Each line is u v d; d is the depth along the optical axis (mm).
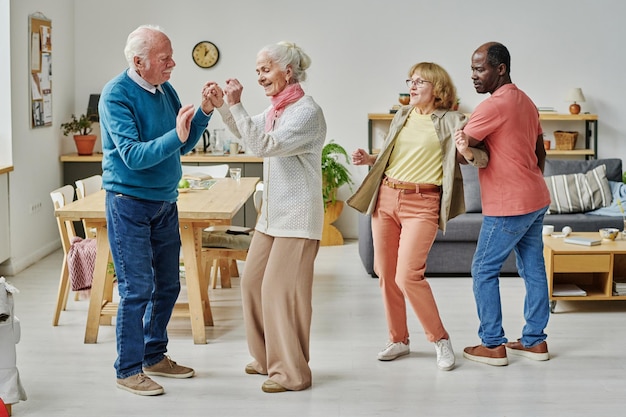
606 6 8328
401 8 8398
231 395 4129
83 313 5660
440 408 3973
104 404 4016
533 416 3879
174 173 4184
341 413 3906
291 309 4105
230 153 8430
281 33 8469
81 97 8555
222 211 4840
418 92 4391
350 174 8602
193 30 8508
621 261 5992
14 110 6957
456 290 6289
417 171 4418
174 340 5031
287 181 4023
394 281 4598
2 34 6816
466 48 8414
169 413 3904
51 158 7898
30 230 7355
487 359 4598
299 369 4176
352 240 8586
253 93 8555
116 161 4039
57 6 7988
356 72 8484
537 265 4633
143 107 4035
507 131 4395
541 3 8352
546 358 4672
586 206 7000
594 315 5602
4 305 3754
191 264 4949
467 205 7027
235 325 5355
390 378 4375
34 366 4570
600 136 8477
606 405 4004
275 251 4066
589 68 8406
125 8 8477
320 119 4012
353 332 5219
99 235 4961
